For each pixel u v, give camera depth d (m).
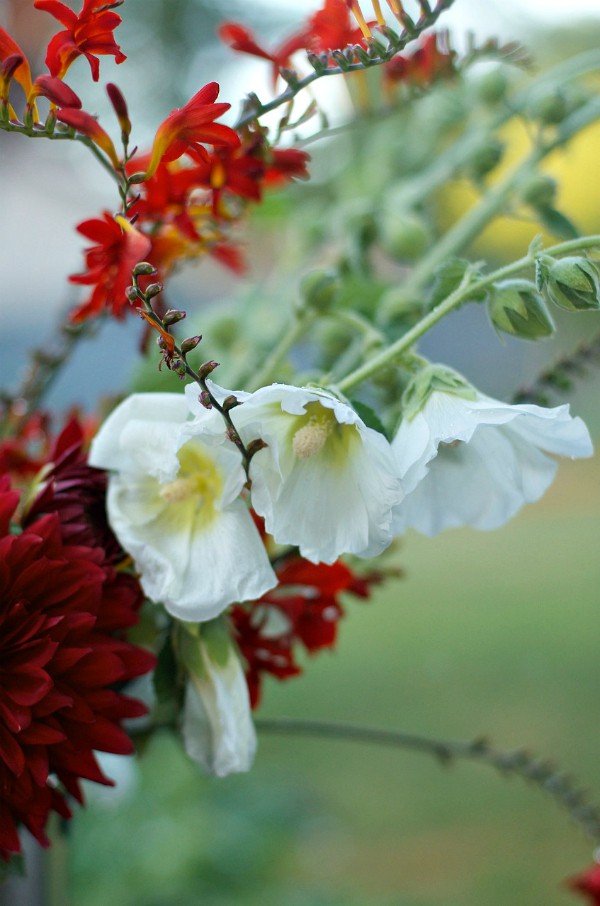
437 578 4.47
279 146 0.80
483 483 0.72
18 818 0.71
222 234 0.78
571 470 6.38
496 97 0.94
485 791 2.93
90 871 2.34
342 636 3.76
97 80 0.69
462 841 2.71
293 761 3.12
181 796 2.54
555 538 5.09
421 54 0.86
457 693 3.23
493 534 5.25
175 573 0.69
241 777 2.87
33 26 1.21
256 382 0.79
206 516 0.70
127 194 0.69
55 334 0.87
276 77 0.76
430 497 0.72
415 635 3.74
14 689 0.68
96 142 0.69
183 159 0.80
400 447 0.67
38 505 0.72
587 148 1.30
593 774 2.69
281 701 3.21
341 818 2.81
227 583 0.69
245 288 1.00
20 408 0.86
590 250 0.67
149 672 0.74
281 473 0.66
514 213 0.90
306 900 2.43
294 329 0.79
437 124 1.02
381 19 0.69
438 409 0.67
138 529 0.70
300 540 0.67
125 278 0.69
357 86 0.88
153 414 0.70
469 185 1.04
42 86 0.67
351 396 0.73
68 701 0.69
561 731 2.93
